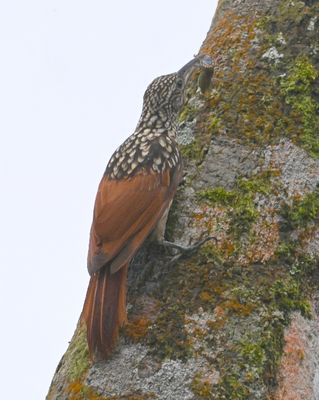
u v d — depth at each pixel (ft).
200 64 38.22
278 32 38.88
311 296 33.60
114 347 31.81
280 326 32.12
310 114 36.47
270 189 34.65
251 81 37.63
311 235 34.27
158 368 31.24
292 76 37.37
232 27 39.83
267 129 36.09
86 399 31.24
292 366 31.81
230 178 35.22
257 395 30.81
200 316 32.14
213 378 30.91
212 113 37.29
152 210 35.14
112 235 34.53
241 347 31.45
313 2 39.50
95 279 33.42
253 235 33.83
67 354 33.86
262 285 32.78
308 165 35.27
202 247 33.78
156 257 34.32
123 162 36.65
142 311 32.60
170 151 36.52
